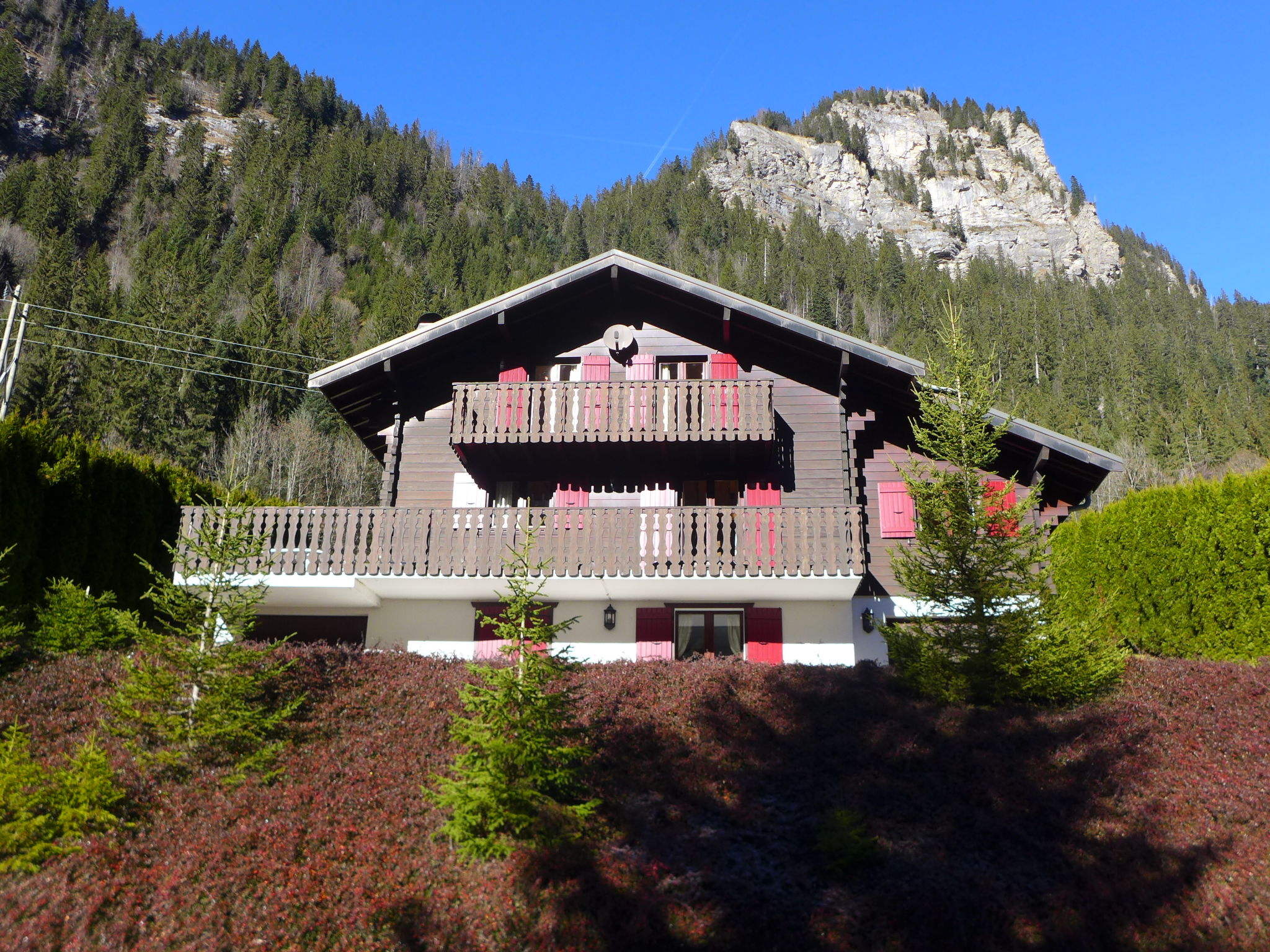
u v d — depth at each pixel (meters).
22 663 14.42
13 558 17.00
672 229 169.62
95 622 15.67
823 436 20.28
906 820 11.67
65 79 157.38
